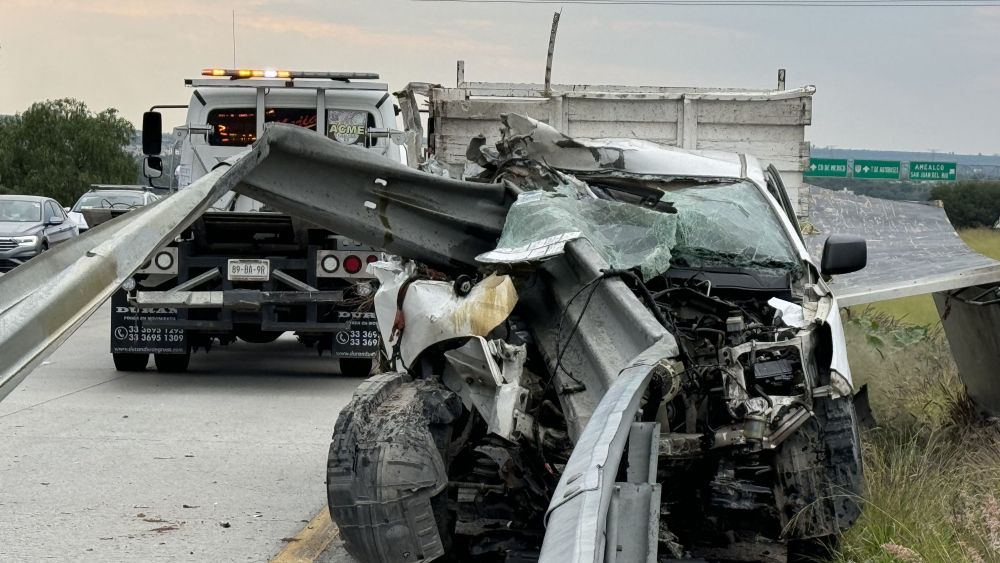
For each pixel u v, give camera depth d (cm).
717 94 1377
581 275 613
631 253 683
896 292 852
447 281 670
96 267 407
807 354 609
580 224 677
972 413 935
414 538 550
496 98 1395
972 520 627
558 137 843
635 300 580
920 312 1485
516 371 583
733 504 592
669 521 621
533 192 718
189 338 1380
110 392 1235
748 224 734
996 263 893
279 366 1487
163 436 999
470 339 587
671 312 645
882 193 5788
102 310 2295
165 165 1516
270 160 666
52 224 2975
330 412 1137
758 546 680
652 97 1376
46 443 959
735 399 587
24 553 657
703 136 1388
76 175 9481
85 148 9619
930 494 677
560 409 607
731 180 811
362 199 697
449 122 1384
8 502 769
